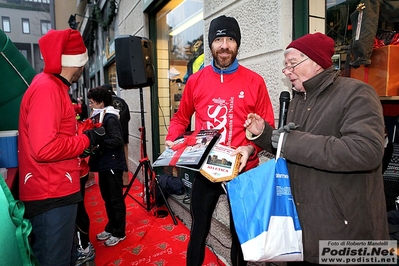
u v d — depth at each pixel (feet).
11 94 6.39
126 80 9.06
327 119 3.40
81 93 51.85
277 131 3.57
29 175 4.42
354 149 2.95
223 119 4.95
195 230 5.22
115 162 8.14
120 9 18.39
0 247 2.55
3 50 6.02
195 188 5.31
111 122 7.79
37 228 4.55
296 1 5.37
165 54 13.53
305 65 3.57
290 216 3.37
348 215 3.24
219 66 5.03
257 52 6.07
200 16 9.98
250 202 3.37
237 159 4.26
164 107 13.87
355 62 5.44
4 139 5.32
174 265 7.32
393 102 5.98
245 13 6.38
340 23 5.98
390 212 4.79
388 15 5.49
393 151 5.45
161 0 11.75
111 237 8.49
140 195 13.06
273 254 3.21
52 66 4.40
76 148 4.60
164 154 4.76
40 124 4.14
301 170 3.57
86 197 13.17
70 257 4.88
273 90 5.73
